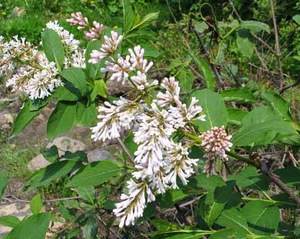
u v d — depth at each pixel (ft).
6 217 2.24
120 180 2.57
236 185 2.11
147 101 1.62
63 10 7.52
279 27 5.21
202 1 6.23
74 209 3.06
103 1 7.46
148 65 1.64
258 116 1.79
